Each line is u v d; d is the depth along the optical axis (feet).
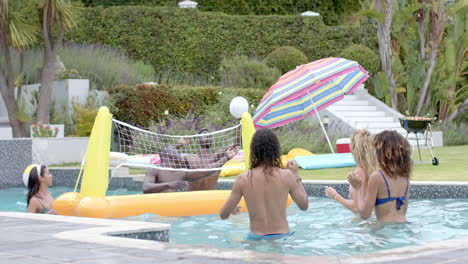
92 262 9.24
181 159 23.99
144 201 21.21
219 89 54.90
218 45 71.36
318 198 26.30
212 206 21.99
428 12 69.26
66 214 20.29
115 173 34.12
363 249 14.30
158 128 47.85
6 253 10.15
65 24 49.62
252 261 9.16
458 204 22.67
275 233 15.42
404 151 17.37
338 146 40.91
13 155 37.91
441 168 34.76
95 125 21.49
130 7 67.21
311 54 75.20
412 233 16.21
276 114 41.32
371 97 69.51
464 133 64.28
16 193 33.35
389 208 17.67
